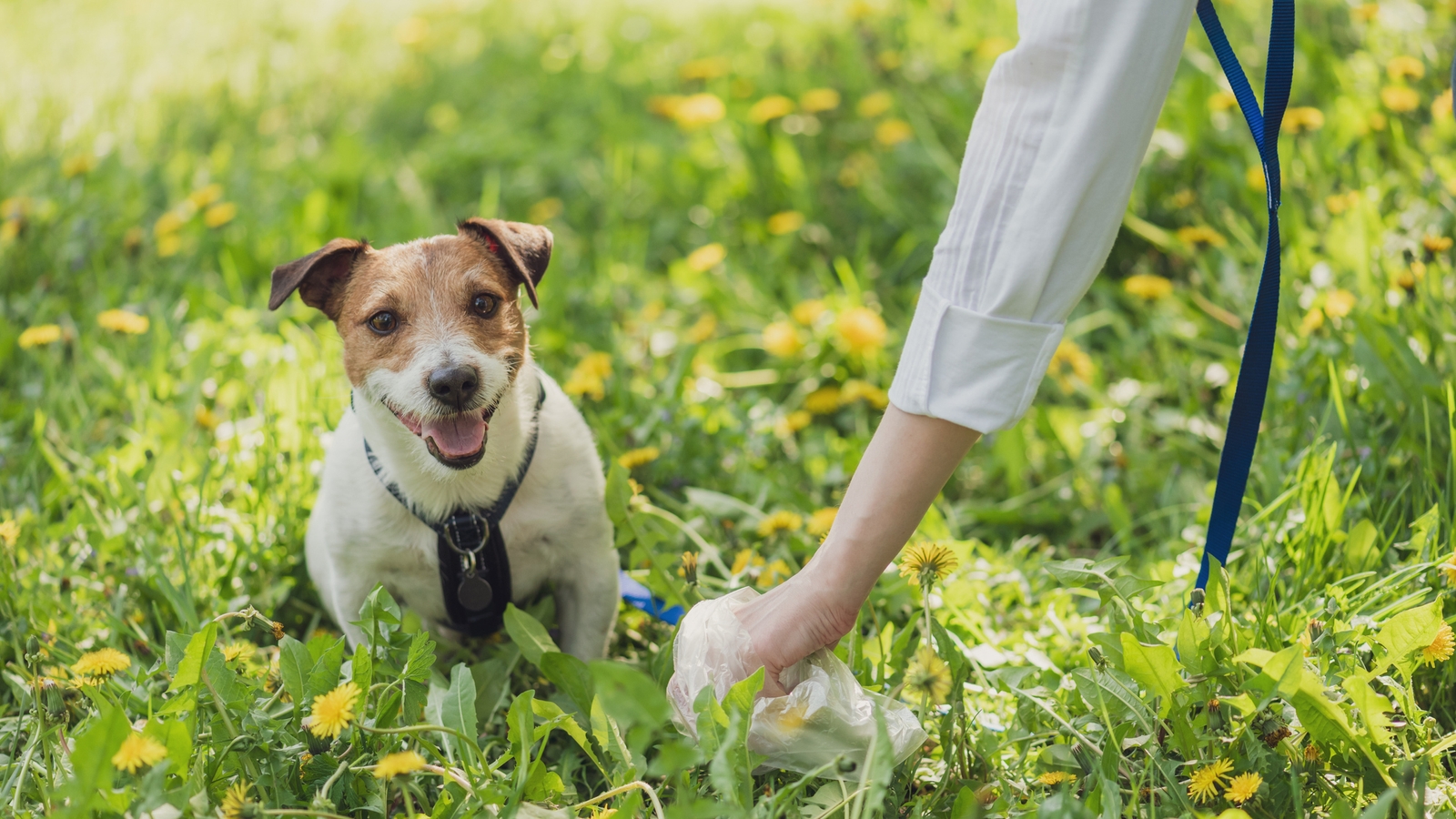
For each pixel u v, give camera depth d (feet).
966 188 6.28
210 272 16.70
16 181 18.66
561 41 26.37
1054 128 5.94
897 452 6.62
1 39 26.40
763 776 7.08
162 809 6.13
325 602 9.77
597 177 19.33
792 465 12.16
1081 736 6.55
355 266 8.88
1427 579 7.88
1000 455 11.52
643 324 14.67
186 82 24.22
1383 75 15.12
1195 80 14.62
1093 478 11.53
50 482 11.46
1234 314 12.83
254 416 12.37
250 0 30.71
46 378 13.24
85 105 21.59
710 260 14.98
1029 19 5.99
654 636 9.00
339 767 6.59
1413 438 9.19
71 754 5.67
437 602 9.13
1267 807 6.27
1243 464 7.25
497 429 8.38
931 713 7.46
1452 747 6.94
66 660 8.75
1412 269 10.36
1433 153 13.37
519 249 8.89
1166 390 12.66
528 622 7.69
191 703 6.67
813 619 6.89
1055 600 9.26
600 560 8.95
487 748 7.66
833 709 6.76
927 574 6.89
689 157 18.79
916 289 15.31
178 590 9.45
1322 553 8.38
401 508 8.53
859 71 20.47
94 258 16.08
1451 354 9.72
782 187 17.94
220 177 19.62
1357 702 6.19
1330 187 13.60
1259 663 6.21
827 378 13.47
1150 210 15.05
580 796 7.52
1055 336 6.23
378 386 8.30
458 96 24.02
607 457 11.55
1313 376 10.53
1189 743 6.48
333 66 25.70
